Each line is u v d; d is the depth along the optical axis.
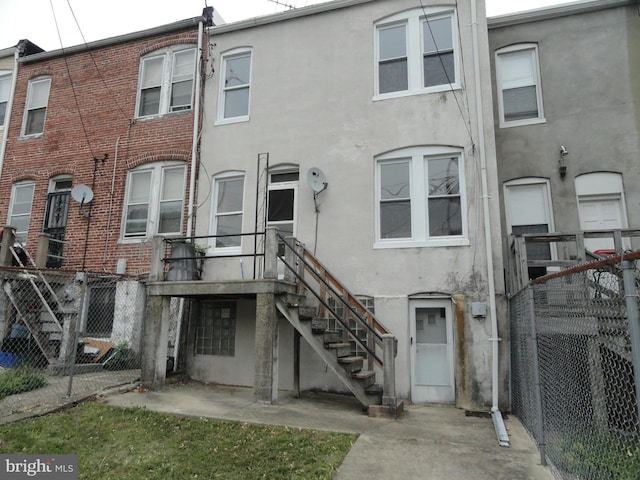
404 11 9.32
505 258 8.73
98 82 11.75
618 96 9.07
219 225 10.01
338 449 5.07
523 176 9.27
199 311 9.68
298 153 9.52
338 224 8.91
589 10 9.45
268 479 4.33
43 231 11.34
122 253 10.48
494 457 4.92
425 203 8.52
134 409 6.41
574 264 7.07
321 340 7.11
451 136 8.53
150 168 10.80
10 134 12.37
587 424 4.33
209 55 10.75
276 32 10.30
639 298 2.99
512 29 9.84
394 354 6.98
